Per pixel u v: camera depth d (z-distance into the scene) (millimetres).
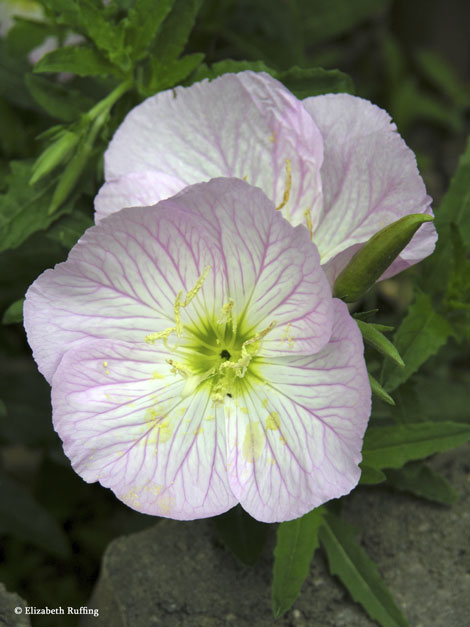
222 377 193
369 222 201
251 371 191
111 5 227
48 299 185
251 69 228
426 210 199
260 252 182
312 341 181
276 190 204
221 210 178
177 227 180
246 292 187
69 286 185
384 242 186
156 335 187
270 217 176
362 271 189
